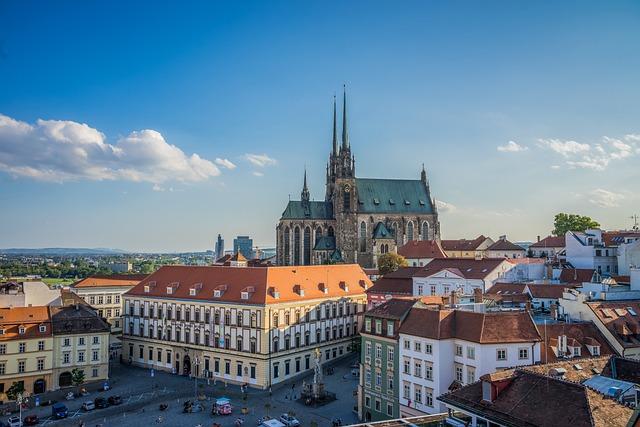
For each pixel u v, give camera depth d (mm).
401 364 101875
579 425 52062
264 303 141125
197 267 170000
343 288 172250
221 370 148750
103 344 146625
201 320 154375
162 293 165250
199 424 109688
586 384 60188
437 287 166625
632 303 105500
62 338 140750
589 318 101125
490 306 112438
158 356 163250
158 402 126500
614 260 179000
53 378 138625
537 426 54594
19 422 109312
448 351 93938
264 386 139125
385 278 183000
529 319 93062
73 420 113250
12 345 133875
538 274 166125
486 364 88375
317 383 125125
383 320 107938
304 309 153750
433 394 94312
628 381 65312
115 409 121062
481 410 60719
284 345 146125
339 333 166500
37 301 166625
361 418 111375
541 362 90562
